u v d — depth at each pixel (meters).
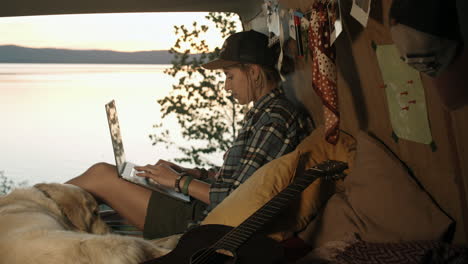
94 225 2.55
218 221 2.17
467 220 1.71
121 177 2.71
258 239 1.85
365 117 2.35
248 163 2.54
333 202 2.13
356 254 1.76
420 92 1.80
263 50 2.81
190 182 2.71
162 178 2.77
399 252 1.68
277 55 3.01
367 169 2.05
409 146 1.98
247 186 2.22
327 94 2.21
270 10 3.17
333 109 2.21
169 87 25.14
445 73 1.26
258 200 2.12
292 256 2.00
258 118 2.66
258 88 2.84
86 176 2.87
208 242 1.88
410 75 1.84
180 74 6.70
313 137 2.52
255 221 1.93
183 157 7.47
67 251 1.80
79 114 14.91
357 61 2.28
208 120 6.80
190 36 6.60
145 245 1.87
